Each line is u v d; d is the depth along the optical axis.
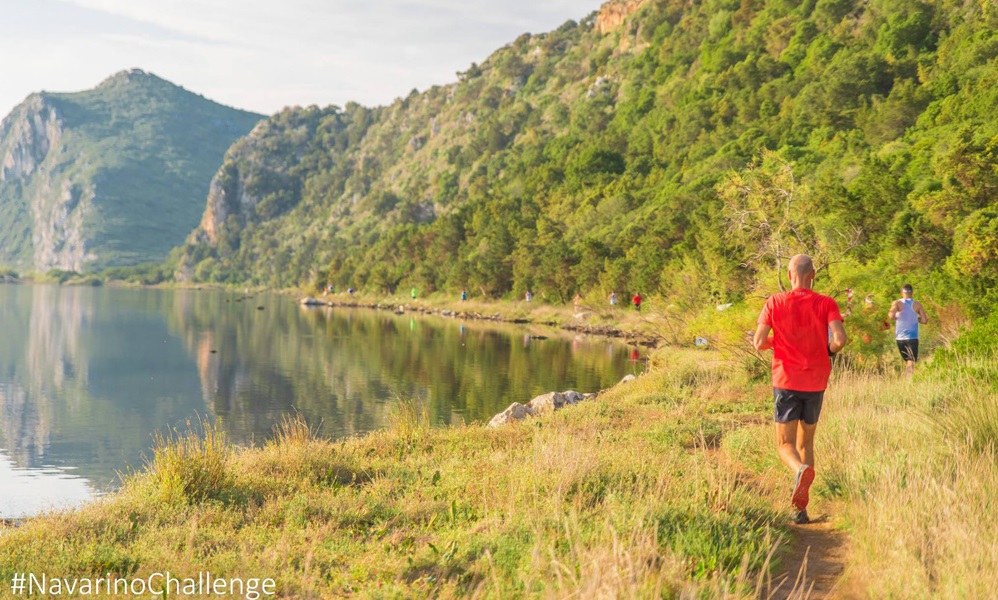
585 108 165.62
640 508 6.29
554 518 6.36
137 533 7.28
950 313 18.88
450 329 59.69
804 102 89.50
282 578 5.63
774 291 18.38
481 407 23.27
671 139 114.50
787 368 6.67
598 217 88.56
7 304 115.06
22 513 14.50
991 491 6.06
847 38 107.62
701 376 17.61
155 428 24.23
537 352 39.94
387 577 5.60
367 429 21.05
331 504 8.02
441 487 8.71
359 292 129.62
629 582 4.49
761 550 5.45
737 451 9.09
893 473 6.61
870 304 17.31
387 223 195.12
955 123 58.38
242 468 10.25
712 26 148.50
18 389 33.16
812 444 6.78
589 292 66.62
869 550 5.45
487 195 127.94
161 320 79.25
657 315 43.81
